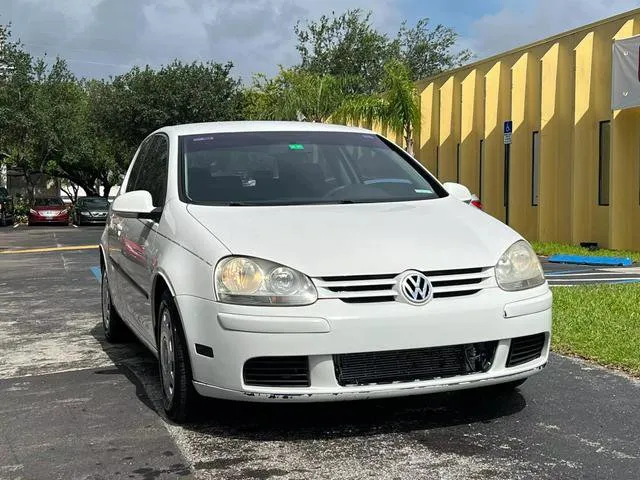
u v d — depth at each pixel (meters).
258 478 3.76
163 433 4.45
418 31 43.22
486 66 21.52
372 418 4.64
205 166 5.30
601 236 16.89
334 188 5.26
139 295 5.37
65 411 4.95
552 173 18.16
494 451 4.05
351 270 3.99
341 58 40.38
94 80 44.31
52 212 35.97
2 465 4.01
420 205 5.04
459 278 4.11
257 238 4.23
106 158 50.31
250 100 42.81
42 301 9.88
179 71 40.66
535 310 4.27
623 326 6.99
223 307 3.99
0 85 40.22
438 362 4.08
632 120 16.00
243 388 3.97
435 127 24.61
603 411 4.71
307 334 3.88
